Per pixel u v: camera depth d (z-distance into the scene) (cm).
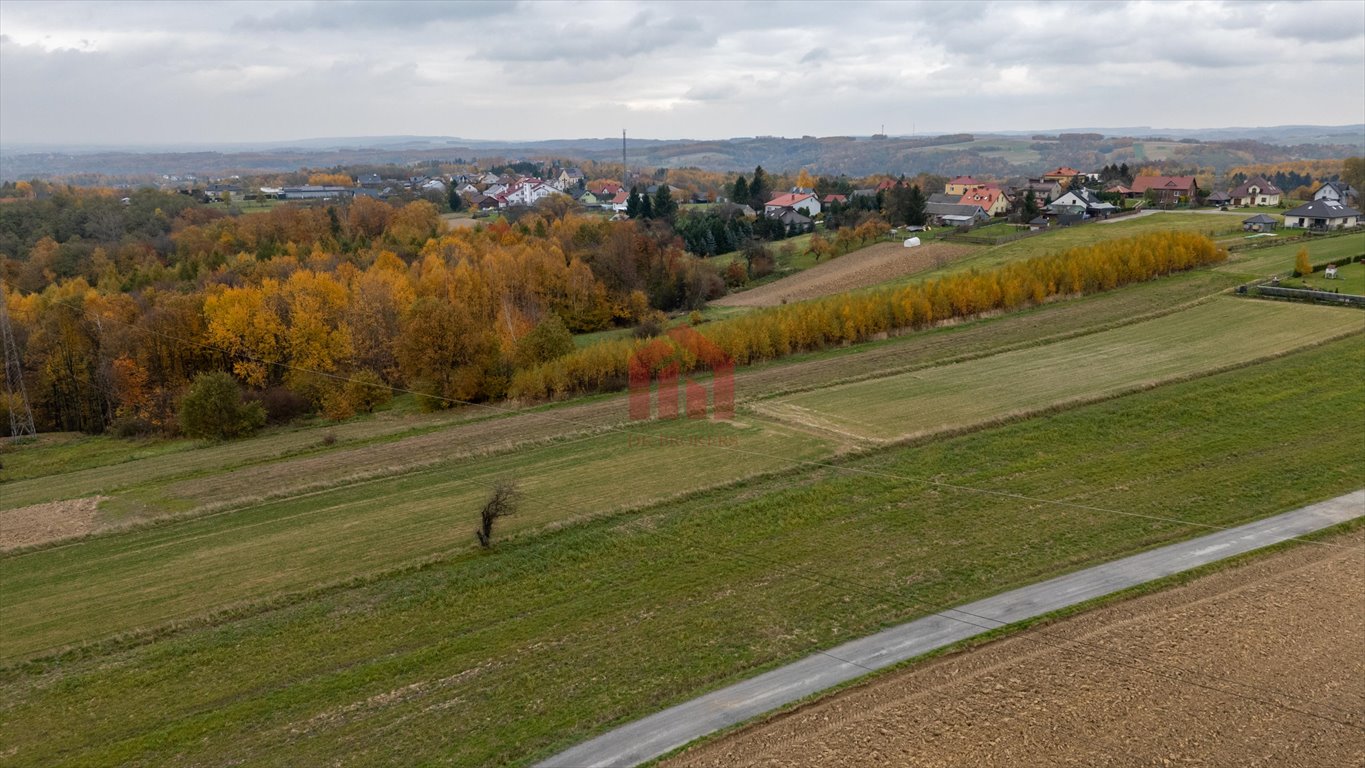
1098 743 2345
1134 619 2945
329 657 2947
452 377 6444
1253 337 6138
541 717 2566
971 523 3716
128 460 5741
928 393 5478
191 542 3966
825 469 4334
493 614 3172
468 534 3844
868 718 2481
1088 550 3447
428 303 6400
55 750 2555
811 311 7019
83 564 3816
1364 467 4106
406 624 3131
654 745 2411
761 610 3114
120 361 7000
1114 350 6119
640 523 3847
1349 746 2308
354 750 2459
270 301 7312
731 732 2434
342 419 6544
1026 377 5653
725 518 3844
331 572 3566
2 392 7206
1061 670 2677
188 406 6128
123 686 2852
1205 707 2481
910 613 3048
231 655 2994
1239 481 4009
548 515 3988
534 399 6247
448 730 2525
